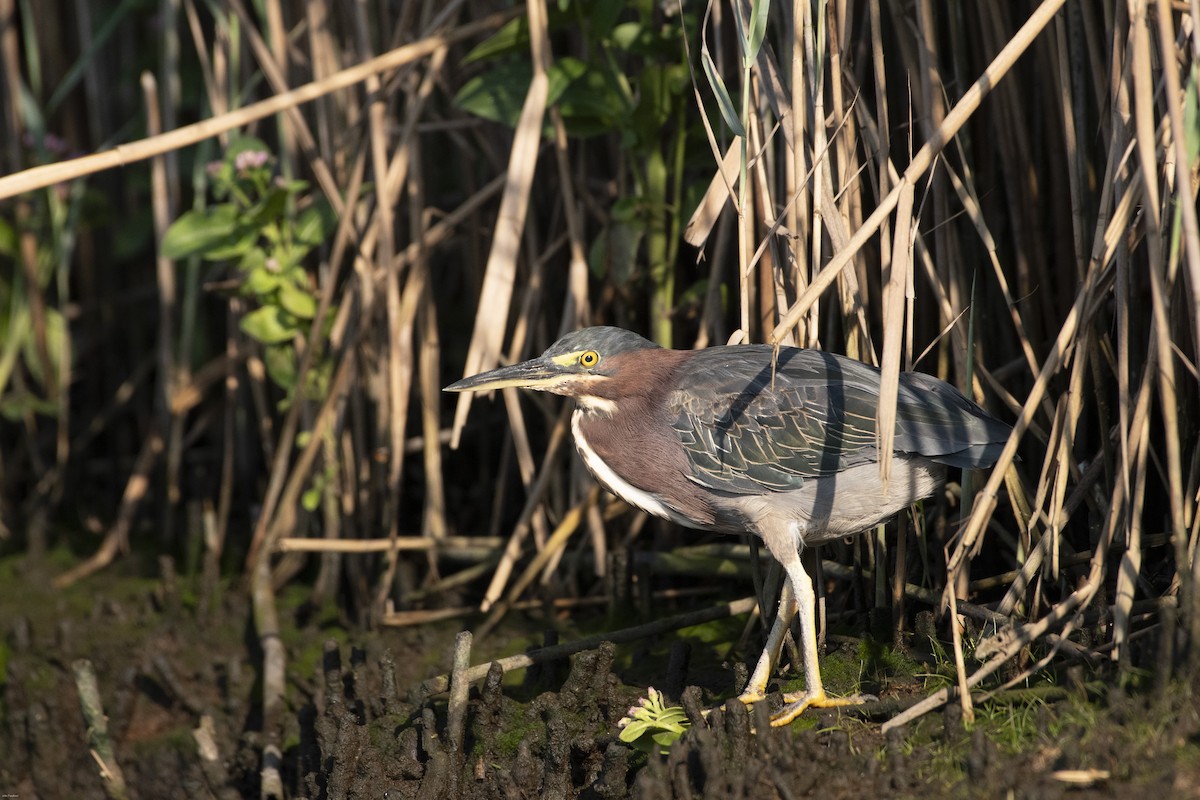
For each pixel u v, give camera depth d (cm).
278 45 1050
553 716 731
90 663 903
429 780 705
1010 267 869
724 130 900
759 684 717
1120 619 634
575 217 915
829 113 777
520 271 1036
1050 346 838
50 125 1346
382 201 959
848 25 742
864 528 725
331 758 765
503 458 1066
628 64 990
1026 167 812
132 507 1210
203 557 1139
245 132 1121
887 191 728
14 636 1041
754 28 661
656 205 923
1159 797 544
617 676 823
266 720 899
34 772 962
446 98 1144
